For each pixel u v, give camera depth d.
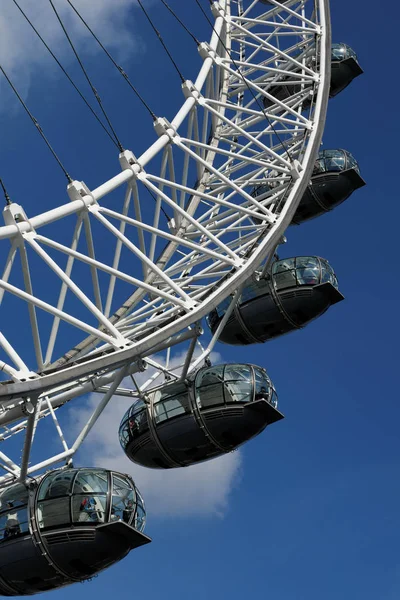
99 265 33.09
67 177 34.66
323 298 43.62
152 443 39.31
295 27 47.31
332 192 53.00
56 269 31.98
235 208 38.06
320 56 46.31
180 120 39.94
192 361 39.66
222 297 34.91
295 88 56.06
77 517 33.84
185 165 40.53
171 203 36.44
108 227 34.19
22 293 31.14
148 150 37.97
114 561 34.91
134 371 35.22
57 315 31.50
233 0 53.06
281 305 43.25
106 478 34.69
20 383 29.38
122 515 34.41
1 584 34.97
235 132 47.25
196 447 39.25
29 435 32.28
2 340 29.83
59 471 34.81
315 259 44.03
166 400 39.16
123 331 37.16
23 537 33.94
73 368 30.70
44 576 34.62
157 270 34.25
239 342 45.31
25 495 34.41
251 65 45.66
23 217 32.41
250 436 39.47
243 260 36.53
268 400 39.44
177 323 33.16
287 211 38.84
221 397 38.69
